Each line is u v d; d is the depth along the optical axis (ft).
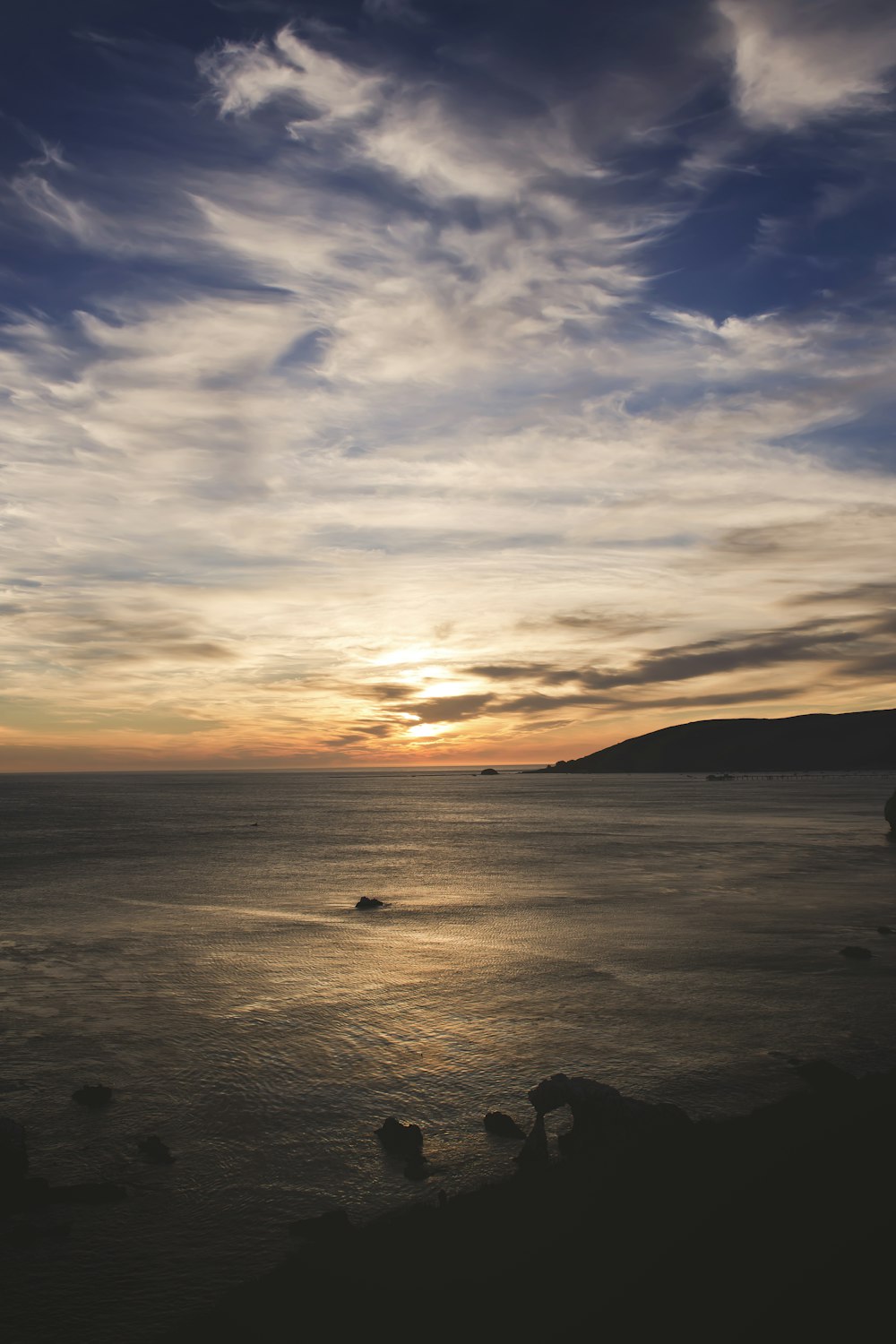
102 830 318.04
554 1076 51.96
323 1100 58.75
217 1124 54.85
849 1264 32.81
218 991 88.02
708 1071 63.67
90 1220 43.11
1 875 183.32
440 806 508.53
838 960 100.22
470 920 129.59
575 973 95.09
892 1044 69.62
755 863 200.64
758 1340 28.96
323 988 89.10
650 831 302.45
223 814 425.28
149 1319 35.37
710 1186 40.65
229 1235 41.86
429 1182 47.16
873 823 317.63
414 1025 76.02
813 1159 42.47
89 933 119.75
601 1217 38.83
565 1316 31.48
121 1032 74.28
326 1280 35.37
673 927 122.01
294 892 161.17
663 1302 31.68
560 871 191.21
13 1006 82.53
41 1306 36.24
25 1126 54.65
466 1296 33.40
